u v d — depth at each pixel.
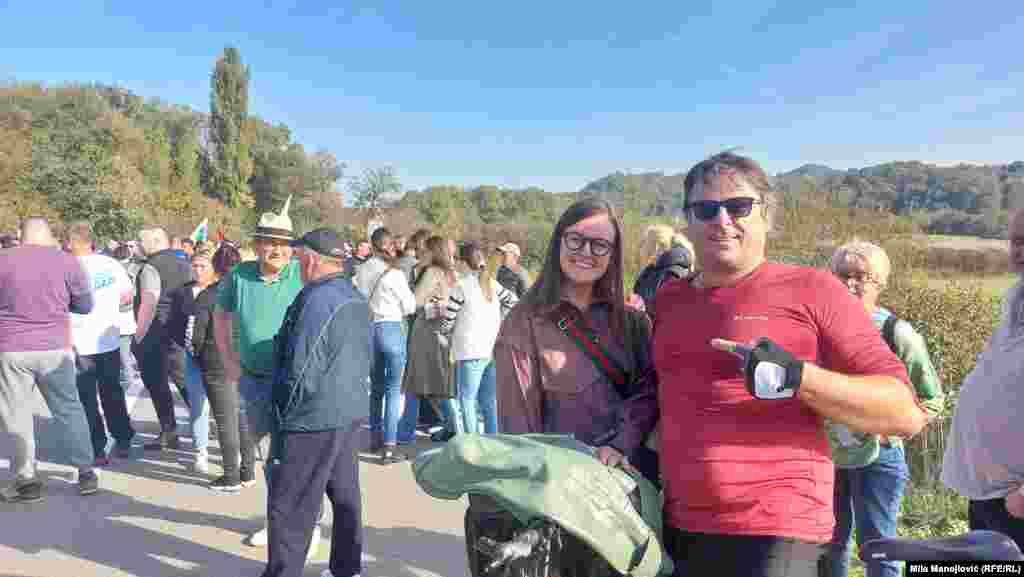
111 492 4.84
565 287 2.26
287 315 3.29
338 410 3.20
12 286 4.43
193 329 4.82
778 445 1.71
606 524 1.69
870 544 1.46
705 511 1.77
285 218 3.90
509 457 1.79
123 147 45.97
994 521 2.24
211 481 5.07
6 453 5.57
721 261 1.83
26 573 3.63
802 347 1.72
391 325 5.59
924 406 2.86
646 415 2.10
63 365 4.64
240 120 57.91
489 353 5.64
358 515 3.45
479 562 1.81
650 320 2.30
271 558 3.21
